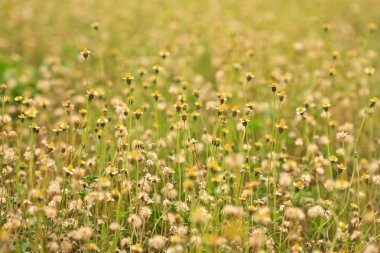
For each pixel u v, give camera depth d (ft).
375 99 14.07
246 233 10.85
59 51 27.40
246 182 13.06
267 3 38.99
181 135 17.03
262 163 14.55
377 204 14.29
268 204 12.60
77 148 15.60
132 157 11.50
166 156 15.17
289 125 18.56
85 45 27.68
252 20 32.60
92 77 23.52
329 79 21.48
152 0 38.42
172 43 26.58
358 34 33.27
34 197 11.37
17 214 11.57
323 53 24.62
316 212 11.48
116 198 11.06
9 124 15.94
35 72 24.57
